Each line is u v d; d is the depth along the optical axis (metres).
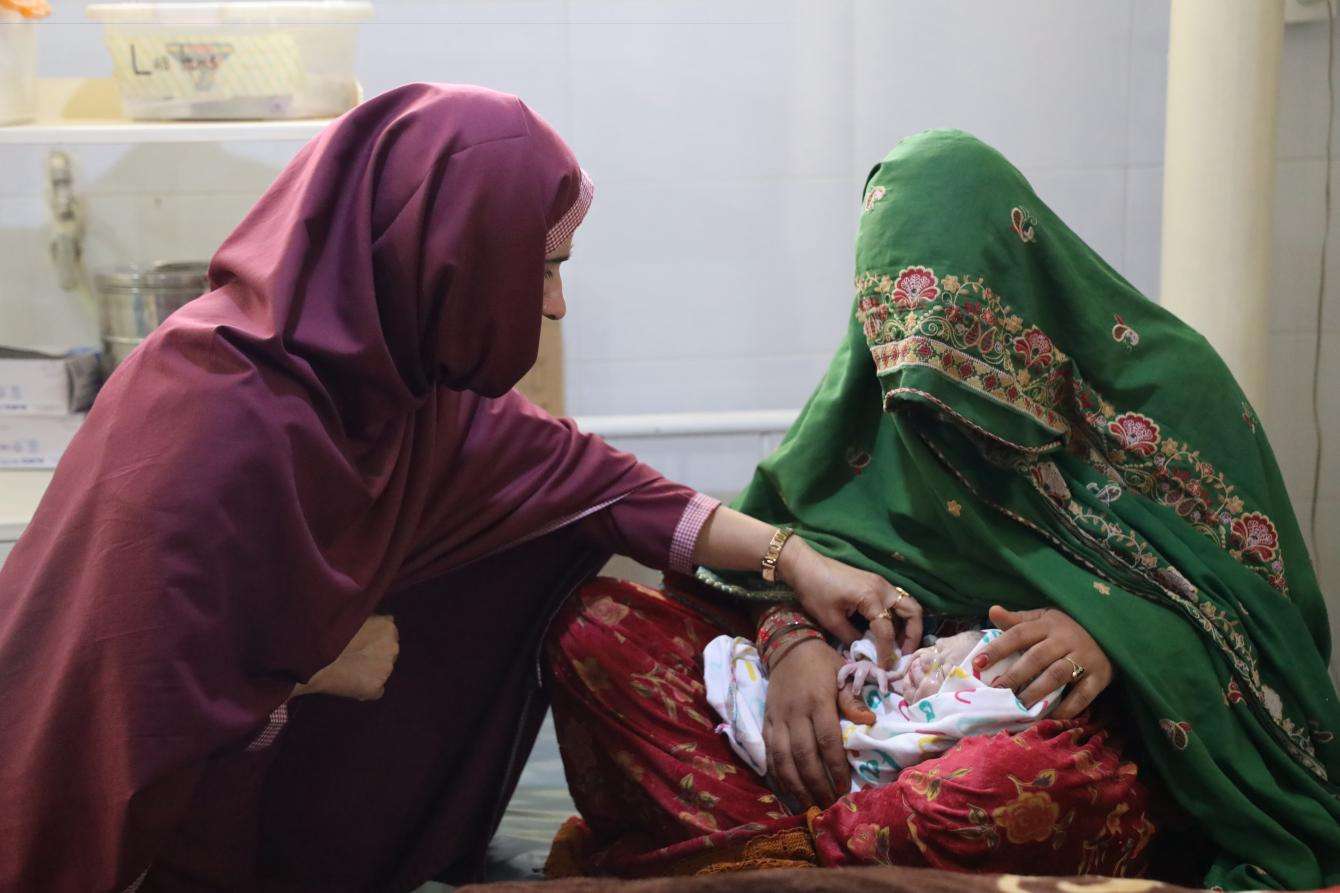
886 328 1.42
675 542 1.59
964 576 1.50
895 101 2.17
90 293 2.11
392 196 1.30
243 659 1.23
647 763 1.50
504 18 2.08
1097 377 1.47
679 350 2.26
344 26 1.84
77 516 1.21
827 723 1.42
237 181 2.10
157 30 1.80
